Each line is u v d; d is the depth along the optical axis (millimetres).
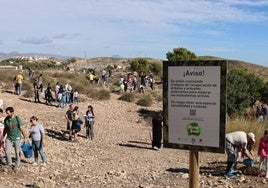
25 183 11477
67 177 12625
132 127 25188
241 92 24938
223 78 5242
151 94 40969
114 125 25453
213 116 5363
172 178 12750
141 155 16938
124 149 18312
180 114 5586
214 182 11961
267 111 24359
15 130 12758
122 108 31828
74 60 145125
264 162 13906
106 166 14609
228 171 12594
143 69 74938
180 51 70438
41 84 33750
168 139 5703
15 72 47656
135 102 34906
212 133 5387
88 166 14539
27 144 14633
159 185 11812
